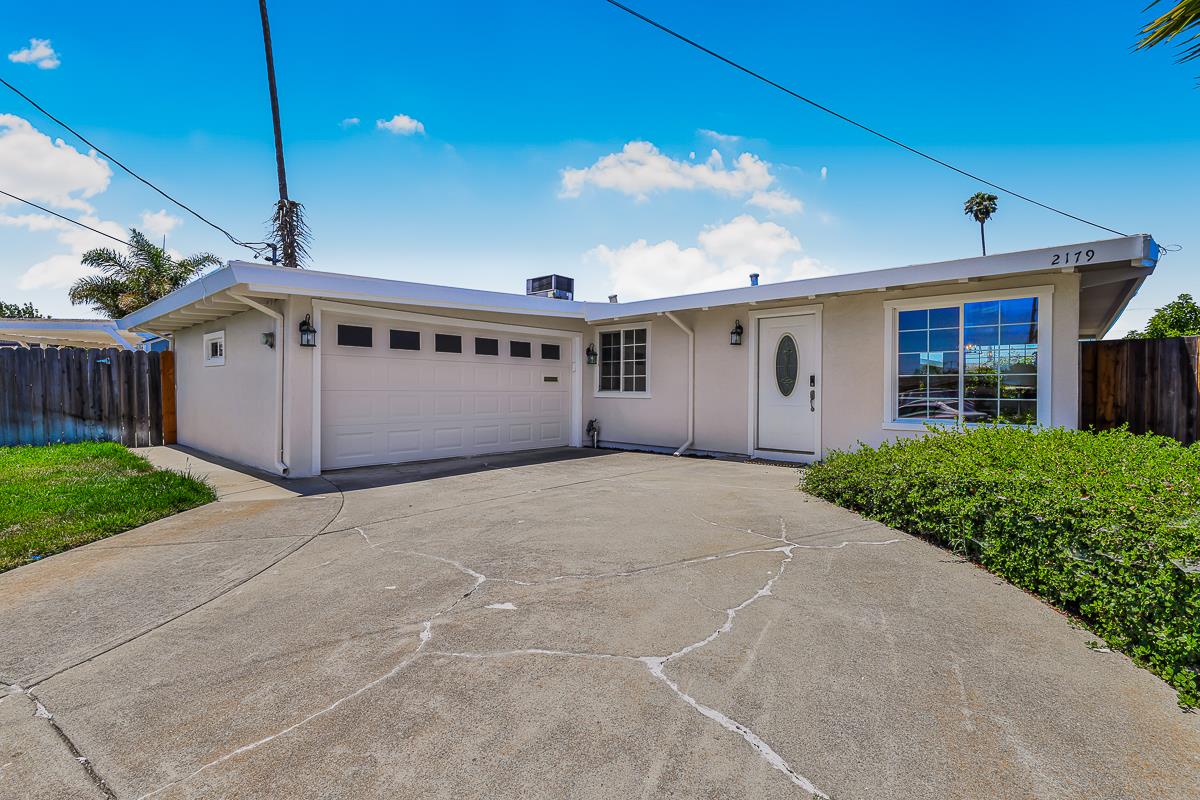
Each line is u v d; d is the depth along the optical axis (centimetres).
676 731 208
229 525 516
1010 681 241
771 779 182
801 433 876
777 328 900
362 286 745
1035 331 665
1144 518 270
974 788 177
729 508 560
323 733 211
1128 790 175
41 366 1053
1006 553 359
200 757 199
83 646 286
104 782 187
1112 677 244
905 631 289
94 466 785
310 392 770
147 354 1142
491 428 1002
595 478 746
